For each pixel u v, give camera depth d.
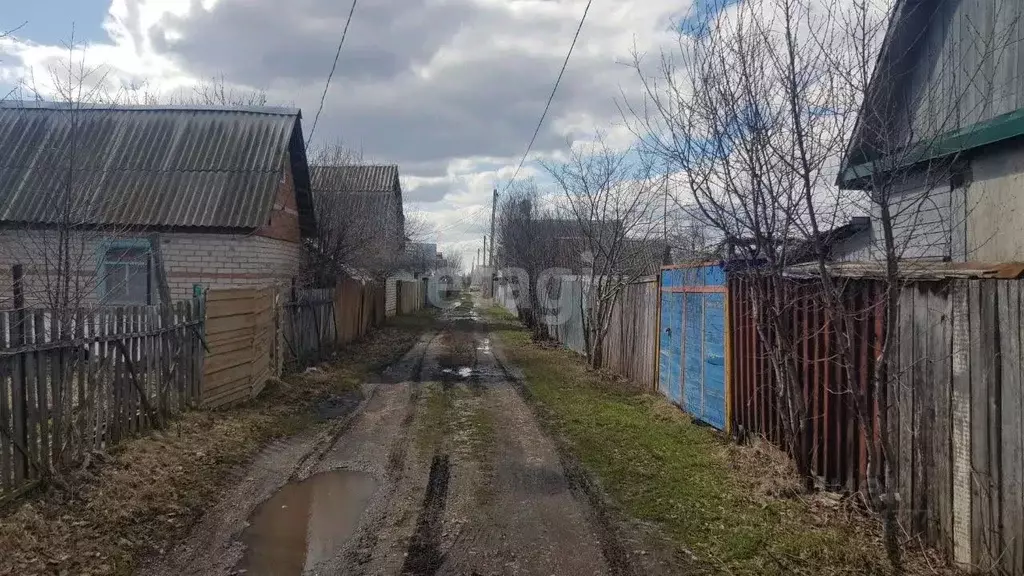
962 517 3.79
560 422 7.88
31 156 11.51
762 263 5.76
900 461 4.34
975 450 3.68
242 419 7.48
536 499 5.16
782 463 5.74
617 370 12.37
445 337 19.69
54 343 4.87
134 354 6.15
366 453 6.48
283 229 13.88
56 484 4.67
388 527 4.57
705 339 7.97
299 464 6.09
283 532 4.46
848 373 4.38
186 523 4.54
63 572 3.66
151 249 9.97
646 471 5.89
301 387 9.83
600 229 13.39
